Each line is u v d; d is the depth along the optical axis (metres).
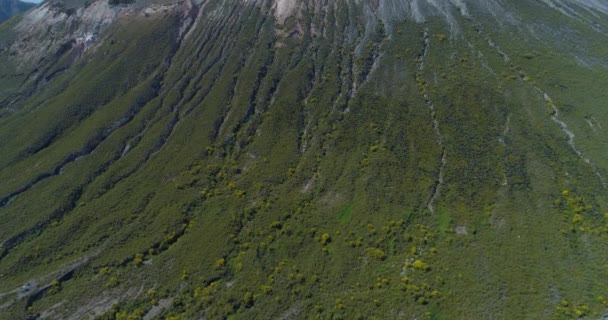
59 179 69.75
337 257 53.03
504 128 63.72
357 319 45.91
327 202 59.66
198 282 53.06
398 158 62.38
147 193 65.69
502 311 44.09
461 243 51.69
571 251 48.62
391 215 56.03
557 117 64.56
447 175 59.16
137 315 50.56
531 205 54.00
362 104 71.19
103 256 57.91
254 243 56.72
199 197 63.91
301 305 48.72
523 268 47.56
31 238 61.84
